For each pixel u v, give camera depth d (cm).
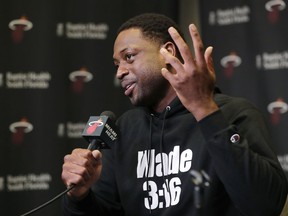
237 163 468
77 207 569
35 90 1167
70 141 1168
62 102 1173
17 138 1152
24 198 1141
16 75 1165
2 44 1166
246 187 472
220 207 538
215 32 1175
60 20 1190
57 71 1178
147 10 1205
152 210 569
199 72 476
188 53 476
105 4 1202
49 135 1162
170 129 589
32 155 1153
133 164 601
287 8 1130
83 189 555
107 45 1198
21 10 1180
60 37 1188
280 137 1107
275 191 484
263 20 1141
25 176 1147
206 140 479
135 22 596
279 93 1117
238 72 1150
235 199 487
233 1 1164
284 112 1110
